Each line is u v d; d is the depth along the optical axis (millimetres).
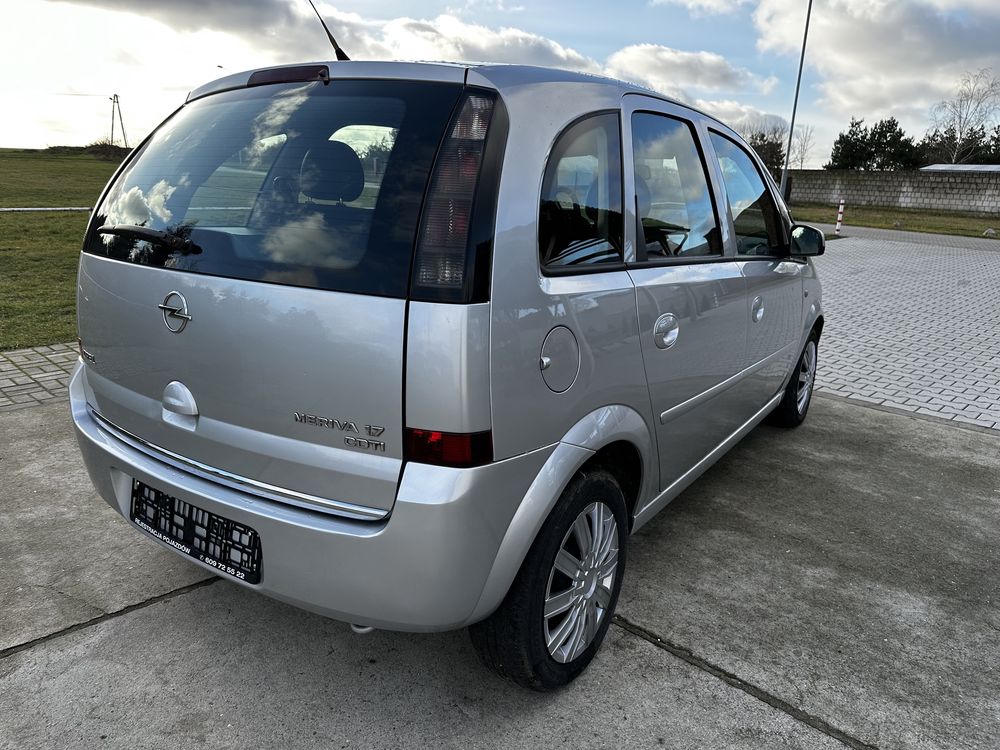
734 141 3312
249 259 1846
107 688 2217
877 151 66250
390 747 2041
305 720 2125
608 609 2418
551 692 2262
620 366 2186
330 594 1849
